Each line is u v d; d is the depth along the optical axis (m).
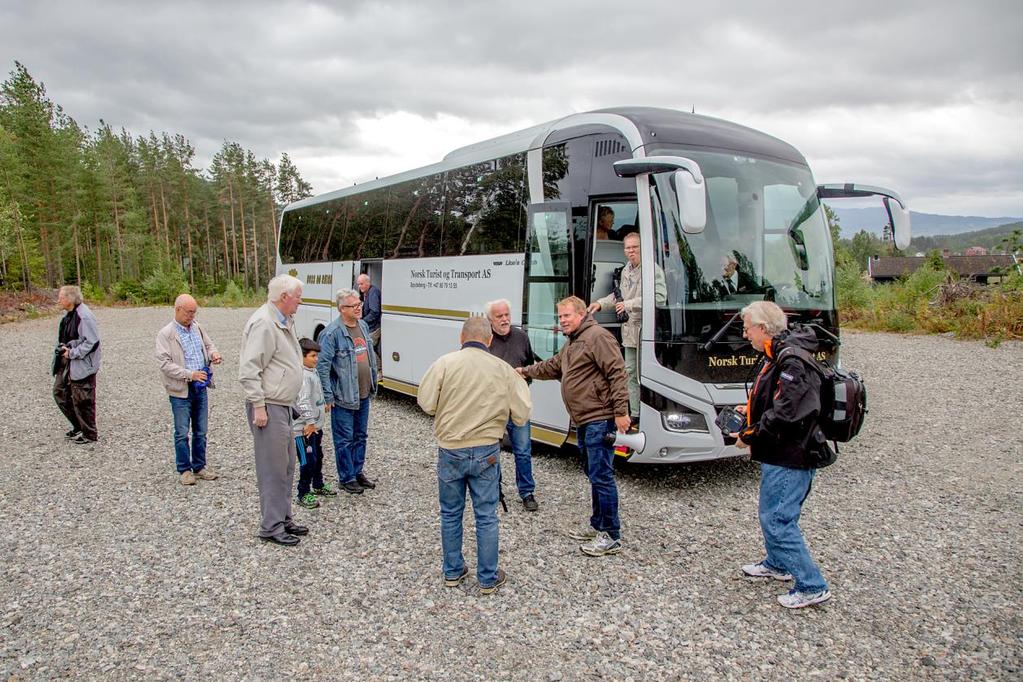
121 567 5.13
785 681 3.60
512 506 6.36
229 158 62.81
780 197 6.99
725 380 6.36
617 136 6.82
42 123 50.16
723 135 7.00
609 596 4.58
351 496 6.66
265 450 5.41
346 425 6.61
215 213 67.38
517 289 8.02
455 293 9.20
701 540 5.50
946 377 12.52
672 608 4.41
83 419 8.90
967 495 6.63
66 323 8.91
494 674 3.70
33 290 46.19
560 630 4.16
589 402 5.08
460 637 4.10
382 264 11.19
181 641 4.09
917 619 4.23
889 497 6.59
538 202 7.73
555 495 6.70
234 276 71.31
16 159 45.47
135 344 21.61
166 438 9.24
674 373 6.29
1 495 6.89
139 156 65.12
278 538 5.48
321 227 13.75
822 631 4.11
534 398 7.83
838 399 4.14
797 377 4.05
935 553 5.21
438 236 9.59
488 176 8.59
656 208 6.39
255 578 4.92
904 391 11.55
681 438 6.30
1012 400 10.71
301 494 6.35
